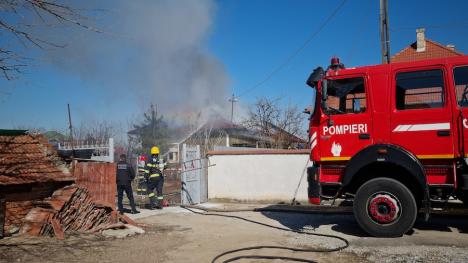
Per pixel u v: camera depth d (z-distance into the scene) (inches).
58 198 323.3
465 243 277.3
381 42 614.2
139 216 427.8
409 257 244.7
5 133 323.0
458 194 301.7
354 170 306.8
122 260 252.8
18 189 314.0
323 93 316.5
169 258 258.5
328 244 285.0
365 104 316.2
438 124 293.4
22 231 304.5
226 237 323.3
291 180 539.2
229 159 566.9
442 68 298.4
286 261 245.6
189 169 529.0
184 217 424.5
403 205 294.4
